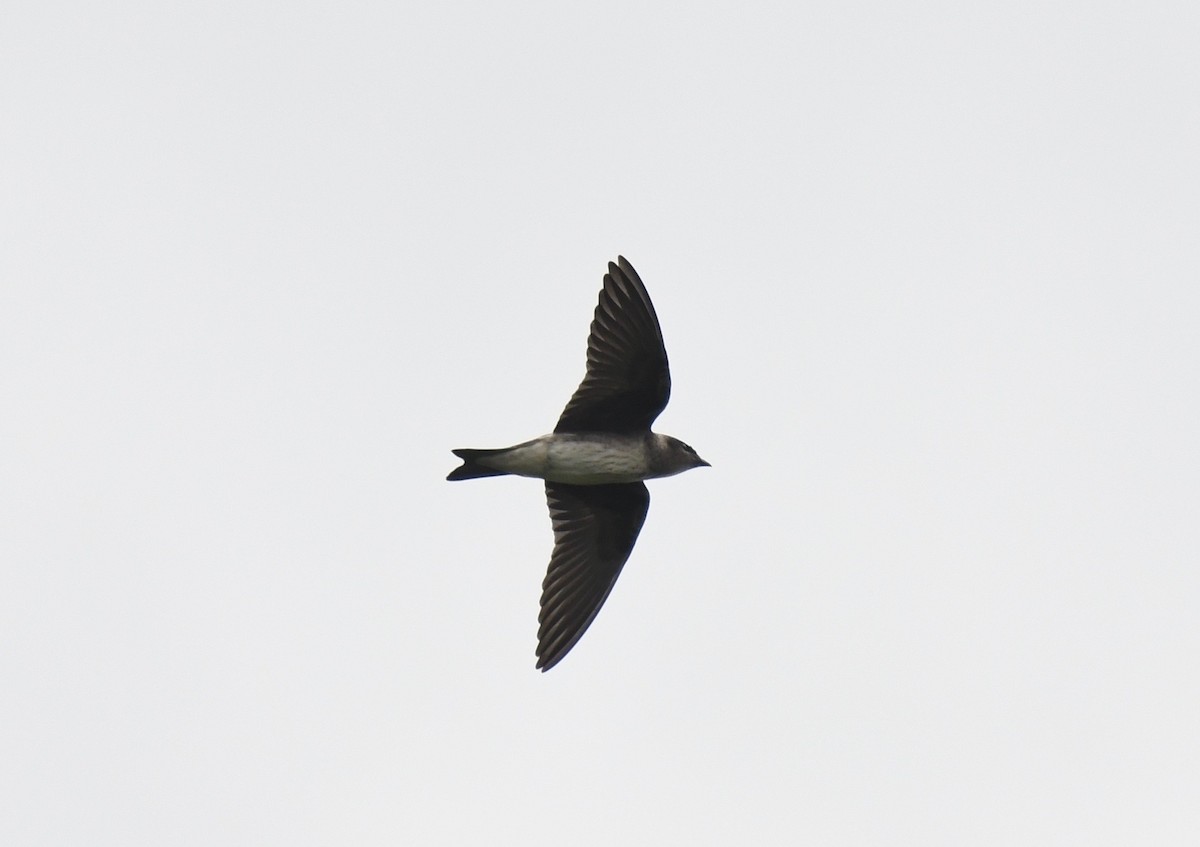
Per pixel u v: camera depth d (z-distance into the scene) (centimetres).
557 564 1789
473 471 1711
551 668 1759
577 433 1700
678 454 1730
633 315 1670
